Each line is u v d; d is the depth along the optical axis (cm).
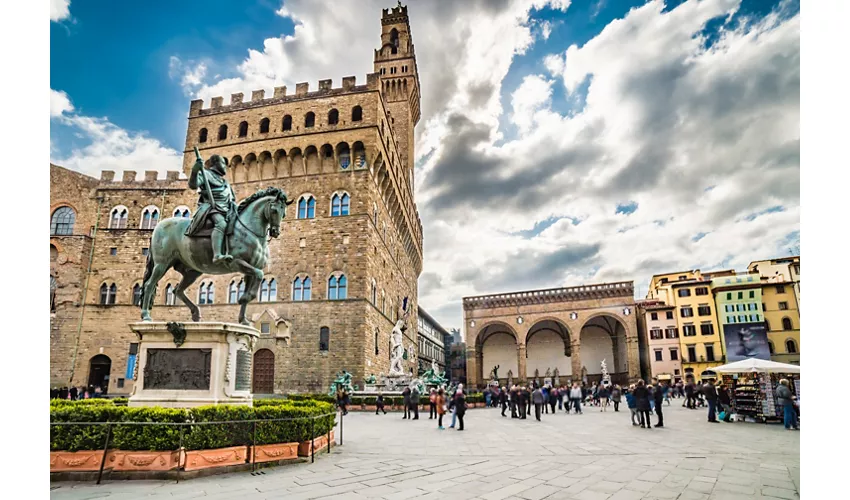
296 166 5006
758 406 2706
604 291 8812
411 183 7631
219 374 1213
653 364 8569
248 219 1335
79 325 4916
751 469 1211
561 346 9731
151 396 1201
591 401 5331
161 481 993
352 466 1225
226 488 939
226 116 5262
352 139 4866
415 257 8225
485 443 1775
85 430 1012
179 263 1367
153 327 1222
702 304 8488
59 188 5219
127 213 5294
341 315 4516
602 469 1212
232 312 4700
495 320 9306
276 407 1257
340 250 4691
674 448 1630
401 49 7994
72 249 5062
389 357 5628
